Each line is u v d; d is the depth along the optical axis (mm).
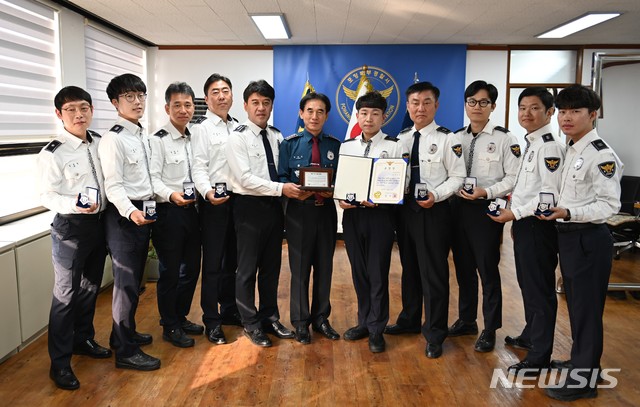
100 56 4977
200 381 2541
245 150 2863
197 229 3021
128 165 2582
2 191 3445
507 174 2900
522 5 4285
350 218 2896
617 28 5176
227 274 3256
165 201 2854
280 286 4270
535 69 6242
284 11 4484
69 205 2332
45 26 3984
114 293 2598
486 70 6098
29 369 2662
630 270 4953
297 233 2930
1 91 3447
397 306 3785
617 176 2246
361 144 2928
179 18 4754
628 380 2576
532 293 2562
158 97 6203
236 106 6227
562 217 2246
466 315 3129
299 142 2963
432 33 5391
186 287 3096
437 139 2852
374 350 2885
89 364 2725
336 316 3508
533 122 2723
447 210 2826
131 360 2654
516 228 2609
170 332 2990
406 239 2928
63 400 2346
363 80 5988
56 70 4141
